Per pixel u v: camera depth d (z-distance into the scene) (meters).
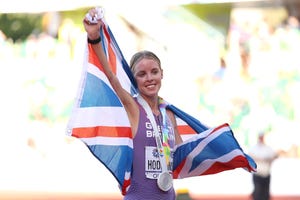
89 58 5.17
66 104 25.53
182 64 25.22
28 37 26.58
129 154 5.07
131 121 5.22
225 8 25.16
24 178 23.23
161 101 5.54
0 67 26.22
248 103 24.45
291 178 22.19
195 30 25.38
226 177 22.38
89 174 23.66
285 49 24.84
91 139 5.04
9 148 25.14
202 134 5.65
